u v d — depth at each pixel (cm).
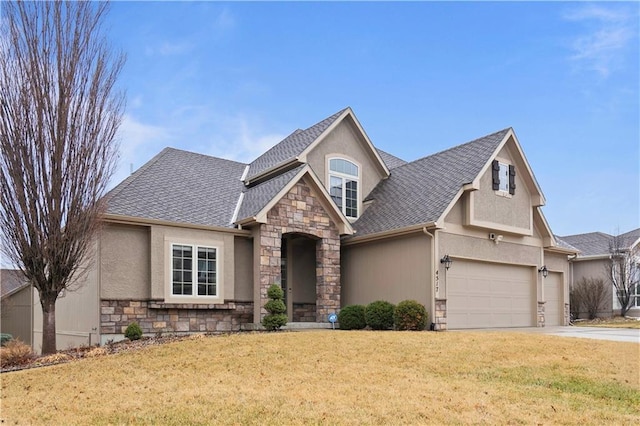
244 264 1780
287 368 1006
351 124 2214
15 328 2202
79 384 932
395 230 1802
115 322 1498
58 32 1381
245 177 2147
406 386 870
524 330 1864
